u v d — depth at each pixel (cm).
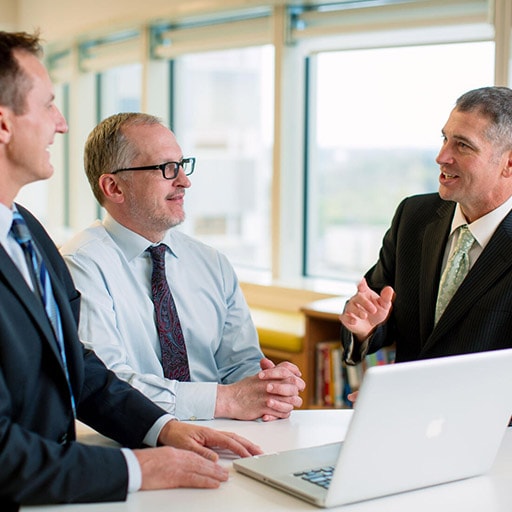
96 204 715
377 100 455
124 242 244
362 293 223
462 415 160
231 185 558
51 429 166
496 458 184
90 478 153
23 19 736
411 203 257
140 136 240
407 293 246
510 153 224
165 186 240
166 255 253
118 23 577
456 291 229
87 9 614
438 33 411
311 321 392
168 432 182
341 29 442
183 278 254
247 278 506
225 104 556
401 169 446
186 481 161
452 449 163
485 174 223
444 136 234
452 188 228
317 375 394
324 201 496
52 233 748
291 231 498
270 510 151
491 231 230
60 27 659
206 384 215
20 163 164
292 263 501
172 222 243
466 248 233
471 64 403
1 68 158
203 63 576
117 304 236
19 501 152
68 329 174
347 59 469
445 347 229
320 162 495
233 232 562
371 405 145
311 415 216
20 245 168
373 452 150
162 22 558
